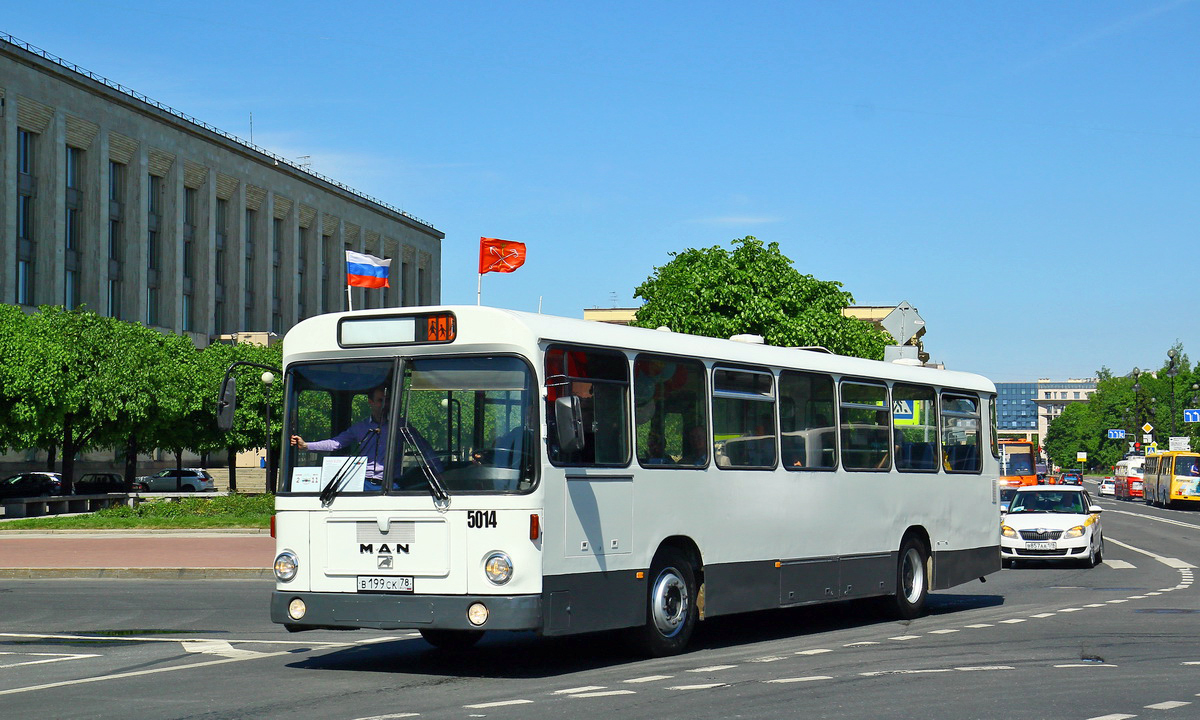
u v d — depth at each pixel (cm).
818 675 1141
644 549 1255
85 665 1229
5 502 5109
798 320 4675
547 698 1013
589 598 1176
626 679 1122
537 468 1127
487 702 994
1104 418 19262
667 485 1293
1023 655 1280
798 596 1485
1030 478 6925
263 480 8731
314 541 1174
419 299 13088
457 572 1121
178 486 7250
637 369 1270
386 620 1136
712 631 1559
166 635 1501
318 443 1190
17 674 1166
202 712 948
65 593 2114
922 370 1786
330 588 1166
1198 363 13975
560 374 1170
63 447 5719
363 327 1193
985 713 943
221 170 9500
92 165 8088
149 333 6175
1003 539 2795
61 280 7756
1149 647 1340
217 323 9606
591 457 1198
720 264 4734
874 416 1666
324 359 1205
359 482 1162
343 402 1190
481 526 1118
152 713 945
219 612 1777
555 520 1141
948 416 1842
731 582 1381
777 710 955
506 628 1098
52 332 5603
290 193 10494
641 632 1267
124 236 8456
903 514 1702
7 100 7294
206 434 6925
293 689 1066
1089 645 1361
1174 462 7262
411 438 1159
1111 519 5628
